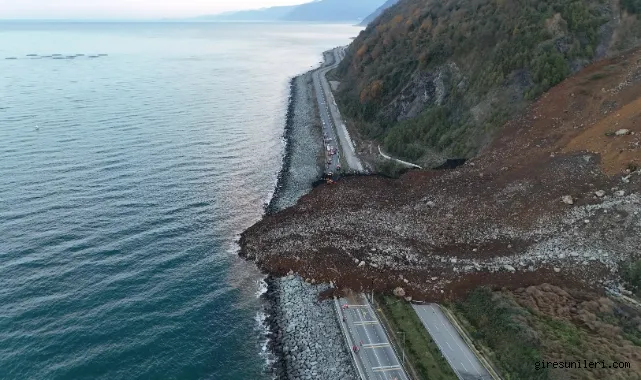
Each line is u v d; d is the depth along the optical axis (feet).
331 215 251.60
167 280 204.13
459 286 191.93
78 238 226.99
